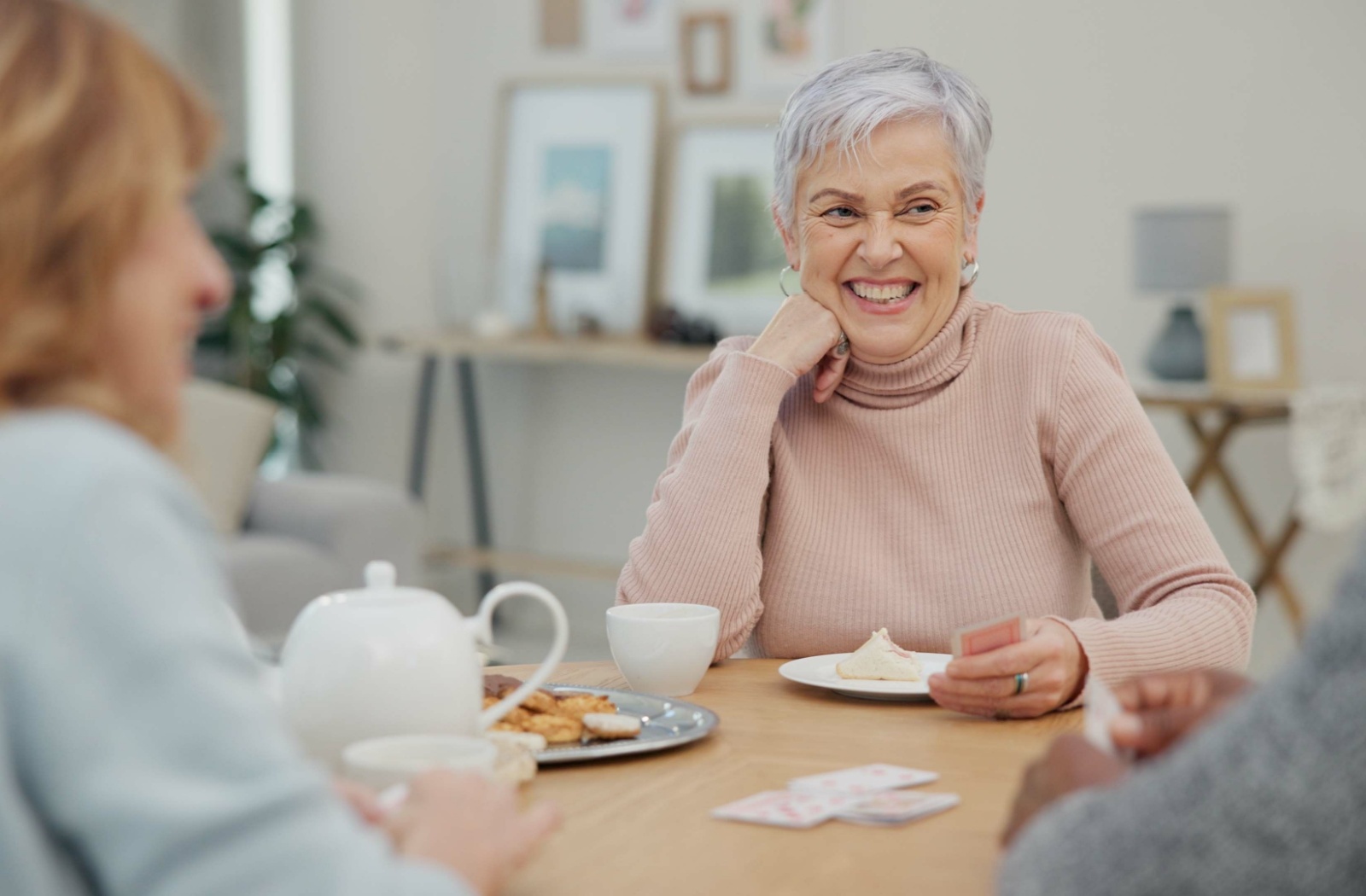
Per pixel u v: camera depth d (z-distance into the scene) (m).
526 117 5.08
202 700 0.60
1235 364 3.74
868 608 1.62
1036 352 1.66
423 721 0.98
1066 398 1.62
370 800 0.79
